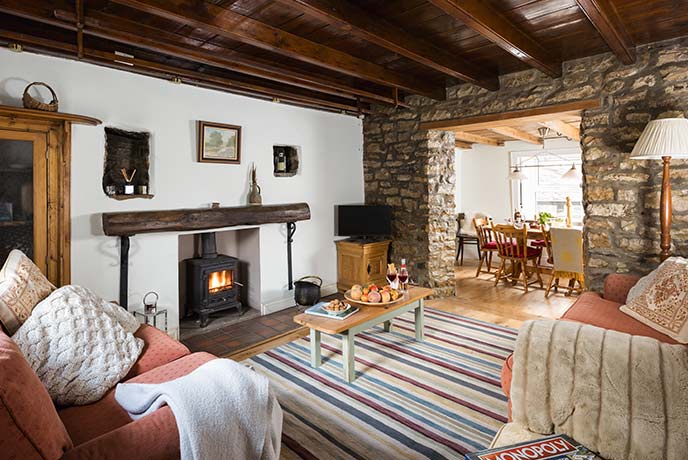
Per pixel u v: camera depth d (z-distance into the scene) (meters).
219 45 2.95
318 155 4.81
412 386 2.69
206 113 3.74
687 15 2.62
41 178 2.82
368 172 5.35
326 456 2.00
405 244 5.01
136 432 1.15
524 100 3.84
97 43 2.84
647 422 1.14
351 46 3.10
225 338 3.65
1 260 2.67
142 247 3.39
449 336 3.58
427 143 4.67
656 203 3.16
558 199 6.98
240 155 4.00
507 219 7.28
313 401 2.51
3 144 2.66
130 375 1.82
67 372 1.62
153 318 3.34
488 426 2.23
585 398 1.24
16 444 0.96
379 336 3.60
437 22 2.68
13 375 1.01
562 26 2.79
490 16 2.49
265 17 2.54
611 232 3.39
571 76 3.54
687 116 3.00
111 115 3.16
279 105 4.37
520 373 1.36
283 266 4.50
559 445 1.23
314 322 2.74
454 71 3.36
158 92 3.42
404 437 2.14
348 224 4.94
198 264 3.90
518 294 5.11
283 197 4.43
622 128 3.30
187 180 3.64
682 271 2.42
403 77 3.85
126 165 3.41
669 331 2.26
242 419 1.29
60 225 2.90
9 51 2.67
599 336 1.28
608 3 2.40
